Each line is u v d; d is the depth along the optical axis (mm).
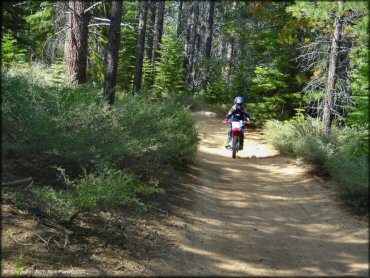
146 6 20219
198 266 4750
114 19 8961
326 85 13344
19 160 6191
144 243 5070
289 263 4977
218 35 36312
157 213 6211
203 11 33531
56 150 6109
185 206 6828
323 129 11688
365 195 6949
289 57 16906
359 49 9102
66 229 4828
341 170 7723
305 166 10703
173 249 5078
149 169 7902
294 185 9070
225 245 5508
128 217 5750
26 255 4043
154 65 29938
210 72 27984
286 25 16016
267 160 12312
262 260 5055
